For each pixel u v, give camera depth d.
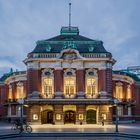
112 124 81.62
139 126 74.19
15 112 94.06
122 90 93.50
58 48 84.25
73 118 81.75
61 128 66.50
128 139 48.59
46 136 52.12
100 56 82.31
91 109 82.06
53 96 81.44
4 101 99.88
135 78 100.62
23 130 56.50
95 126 74.12
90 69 82.56
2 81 102.69
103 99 80.94
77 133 53.38
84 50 83.75
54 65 82.56
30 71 82.69
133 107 97.94
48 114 82.12
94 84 82.50
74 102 80.06
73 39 86.19
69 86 82.44
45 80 82.56
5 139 48.53
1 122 94.38
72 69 82.50
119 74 92.88
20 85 93.19
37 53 82.38
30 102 80.31
